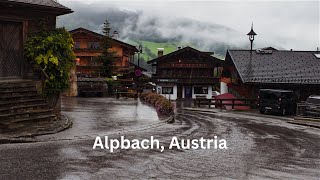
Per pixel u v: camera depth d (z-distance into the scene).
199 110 33.28
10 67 15.51
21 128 12.82
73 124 15.05
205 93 58.69
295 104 31.03
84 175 8.02
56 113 15.77
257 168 9.37
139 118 18.08
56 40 15.56
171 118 19.44
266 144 13.45
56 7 15.48
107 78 36.69
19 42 15.62
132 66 55.31
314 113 25.89
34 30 15.80
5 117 12.69
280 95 30.14
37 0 15.70
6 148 10.27
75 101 26.36
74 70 32.06
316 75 36.25
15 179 7.52
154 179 7.95
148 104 25.86
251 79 35.97
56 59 15.34
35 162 8.87
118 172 8.38
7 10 14.96
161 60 57.34
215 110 33.69
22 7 14.80
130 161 9.45
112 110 20.89
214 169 9.05
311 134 17.44
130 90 36.34
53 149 10.35
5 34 15.31
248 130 17.77
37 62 15.18
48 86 15.45
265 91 31.12
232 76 42.66
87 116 17.73
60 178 7.72
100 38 51.00
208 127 18.05
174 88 57.78
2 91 13.66
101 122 16.05
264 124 21.66
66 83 16.03
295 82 35.00
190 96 58.62
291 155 11.41
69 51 16.22
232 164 9.68
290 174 8.92
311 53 41.97
